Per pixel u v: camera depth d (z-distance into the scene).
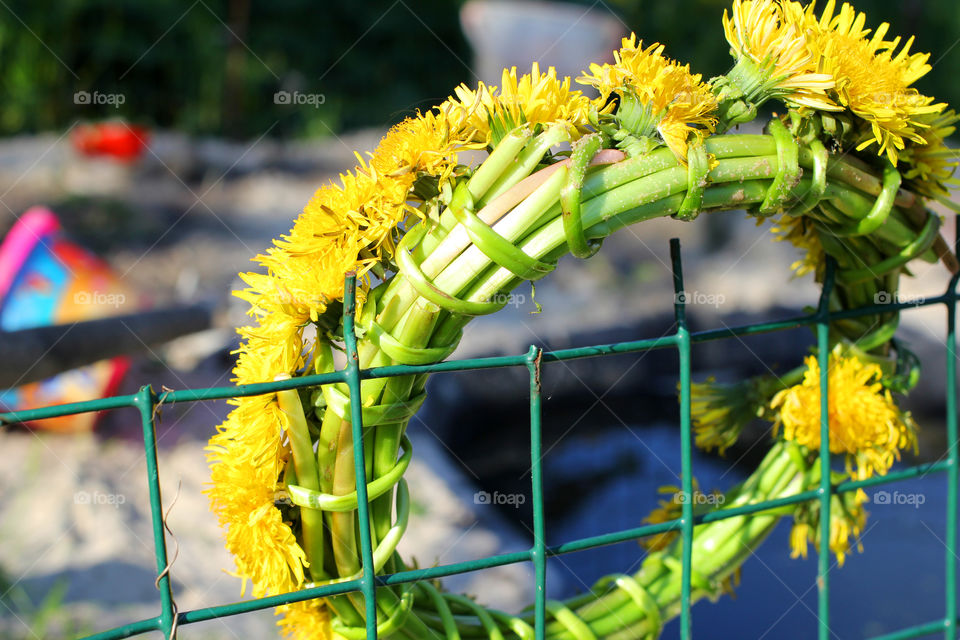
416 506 1.32
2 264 1.48
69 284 1.50
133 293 1.88
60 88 3.54
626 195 0.50
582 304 2.27
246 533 0.51
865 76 0.52
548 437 1.97
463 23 4.58
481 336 1.97
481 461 1.86
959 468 0.59
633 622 0.56
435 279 0.50
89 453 1.39
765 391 0.59
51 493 1.23
